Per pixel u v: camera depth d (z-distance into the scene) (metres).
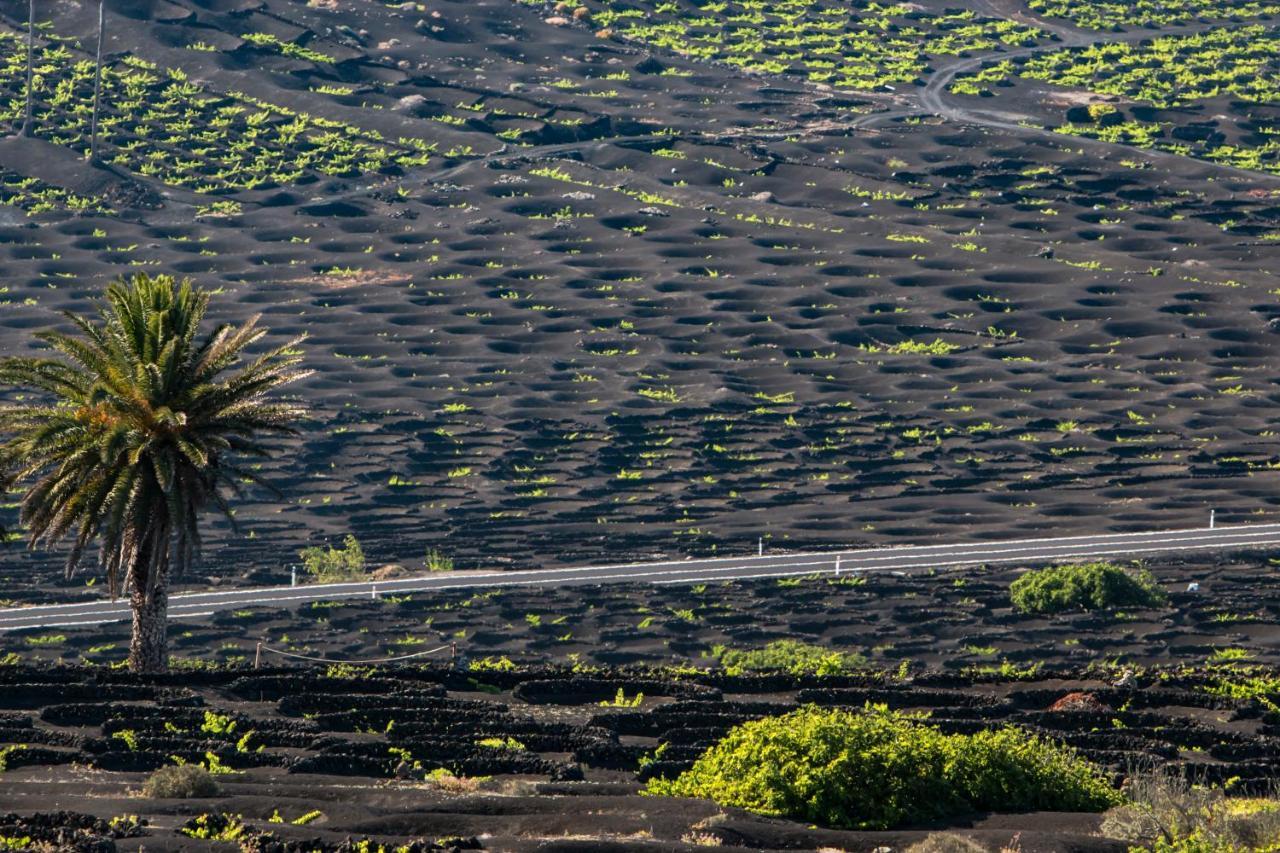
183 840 80.88
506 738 127.38
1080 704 148.62
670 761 118.31
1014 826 94.69
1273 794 116.12
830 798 95.88
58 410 159.75
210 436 158.88
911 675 173.38
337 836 82.75
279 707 140.62
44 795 98.06
